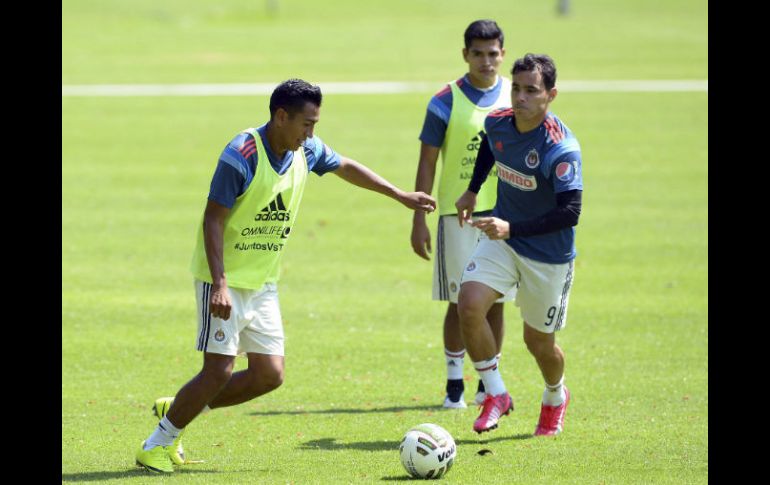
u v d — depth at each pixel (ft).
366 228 191.83
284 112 78.33
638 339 128.77
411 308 143.64
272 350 83.56
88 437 92.17
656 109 310.45
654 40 440.04
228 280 80.43
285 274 161.48
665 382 111.14
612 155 253.85
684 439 91.35
